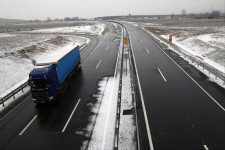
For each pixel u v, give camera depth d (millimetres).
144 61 25359
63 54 17828
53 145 9938
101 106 13812
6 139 10844
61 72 16312
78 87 17812
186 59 25484
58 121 12242
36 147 9906
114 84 17969
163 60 25391
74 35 66250
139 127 10859
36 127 11805
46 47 40500
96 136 10414
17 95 17016
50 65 14688
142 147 9227
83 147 9586
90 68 23922
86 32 74000
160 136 9969
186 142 9406
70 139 10312
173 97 14398
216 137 9656
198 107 12734
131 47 35719
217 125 10648
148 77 19109
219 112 12008
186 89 15734
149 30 63469
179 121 11227
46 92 13891
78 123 11812
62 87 16797
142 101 14047
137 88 16500
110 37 54062
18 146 10109
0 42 44781
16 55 30109
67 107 14055
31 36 59688
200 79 17891
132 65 23797
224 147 8938
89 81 19250
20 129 11742
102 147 9500
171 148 9055
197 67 21734
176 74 19562
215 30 53688
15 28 113125
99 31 78312
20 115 13570
